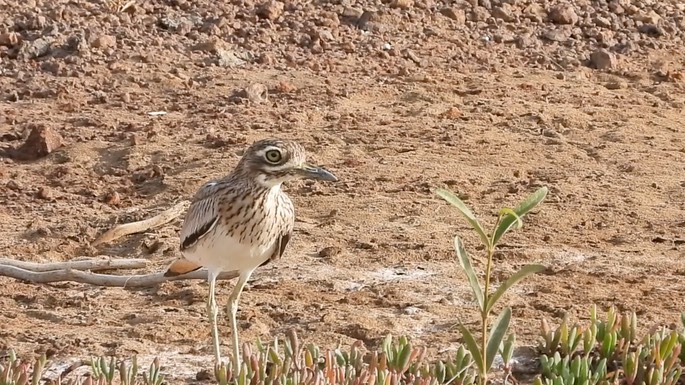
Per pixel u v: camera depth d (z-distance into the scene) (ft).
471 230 43.21
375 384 27.91
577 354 31.83
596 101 60.08
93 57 63.72
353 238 42.32
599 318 35.09
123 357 32.45
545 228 43.39
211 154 50.98
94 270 39.14
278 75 62.54
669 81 64.69
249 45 66.33
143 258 41.01
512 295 37.17
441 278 38.83
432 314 35.76
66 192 47.88
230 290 37.76
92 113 56.85
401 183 47.96
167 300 37.22
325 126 55.01
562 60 67.21
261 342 32.19
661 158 51.72
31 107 57.72
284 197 31.04
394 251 41.09
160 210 45.27
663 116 58.23
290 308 36.14
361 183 47.80
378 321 35.01
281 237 31.07
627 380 29.76
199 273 38.37
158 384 29.63
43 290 38.22
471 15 72.84
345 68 63.98
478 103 58.85
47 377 31.09
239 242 30.22
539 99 59.98
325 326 34.53
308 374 27.84
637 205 45.93
